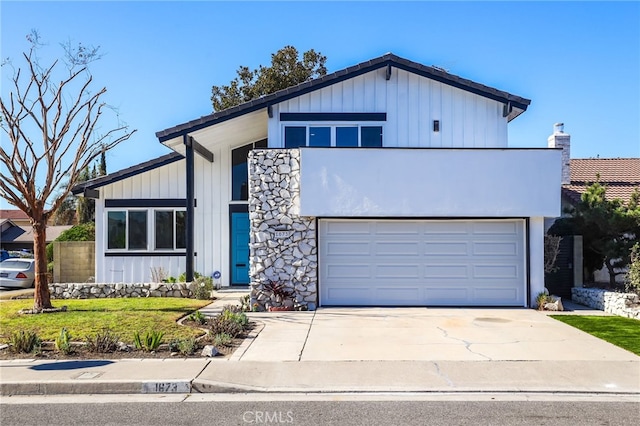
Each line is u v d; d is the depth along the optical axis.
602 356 9.01
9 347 9.41
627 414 6.52
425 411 6.64
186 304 14.24
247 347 9.69
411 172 13.87
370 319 12.40
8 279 22.62
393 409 6.72
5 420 6.41
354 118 15.83
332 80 15.66
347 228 14.34
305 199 13.86
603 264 16.64
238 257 18.88
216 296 16.33
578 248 15.31
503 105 15.90
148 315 12.39
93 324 11.38
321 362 8.70
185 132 15.38
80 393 7.55
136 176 19.02
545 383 7.66
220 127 16.17
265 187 14.15
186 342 9.34
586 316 12.70
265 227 14.08
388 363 8.64
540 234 14.02
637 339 10.22
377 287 14.30
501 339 10.27
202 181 18.95
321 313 13.23
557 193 13.83
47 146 13.57
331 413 6.58
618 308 12.91
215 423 6.26
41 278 13.15
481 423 6.21
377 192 13.86
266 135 18.72
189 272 16.06
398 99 15.95
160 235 18.95
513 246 14.24
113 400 7.23
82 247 21.02
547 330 11.07
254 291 13.93
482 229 14.28
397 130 15.86
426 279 14.27
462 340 10.21
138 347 9.41
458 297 14.23
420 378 7.89
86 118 14.14
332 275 14.34
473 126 15.91
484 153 13.88
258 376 7.96
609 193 18.88
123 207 18.97
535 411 6.63
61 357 8.98
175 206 18.92
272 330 11.16
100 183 18.75
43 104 13.41
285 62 31.22
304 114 15.81
